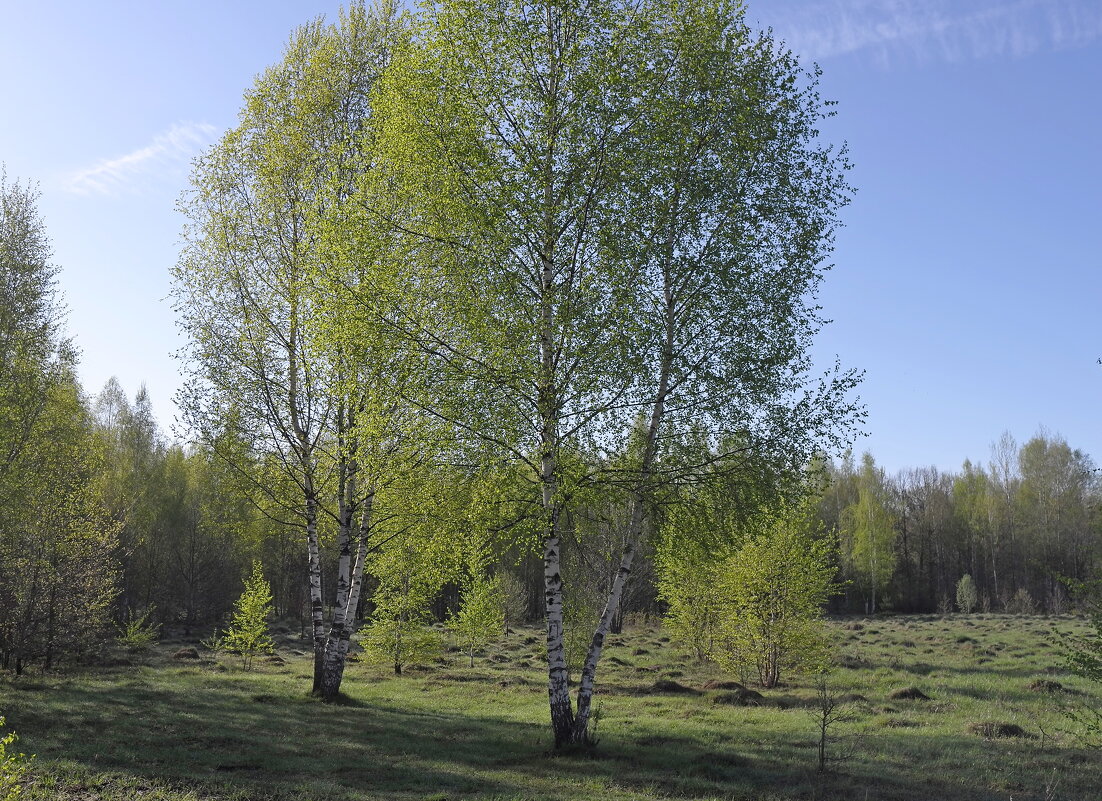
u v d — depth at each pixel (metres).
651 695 21.73
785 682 24.20
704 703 20.08
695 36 12.81
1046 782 11.10
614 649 36.81
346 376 15.21
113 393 50.28
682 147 12.42
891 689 22.28
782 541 22.69
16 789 6.50
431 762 11.59
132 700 16.72
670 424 12.82
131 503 43.41
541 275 12.70
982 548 77.81
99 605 24.47
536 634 47.00
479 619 30.78
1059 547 68.19
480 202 12.20
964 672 26.66
